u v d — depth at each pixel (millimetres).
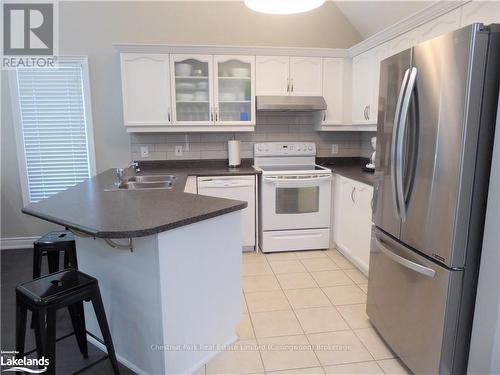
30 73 3623
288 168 3803
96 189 2393
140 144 3850
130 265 1684
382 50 3070
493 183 1418
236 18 3791
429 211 1607
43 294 1466
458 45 1405
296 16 3867
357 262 3113
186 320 1718
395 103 1854
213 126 3625
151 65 3420
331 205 3641
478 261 1514
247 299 2633
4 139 3678
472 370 1567
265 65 3578
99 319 1636
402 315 1862
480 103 1394
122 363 1877
